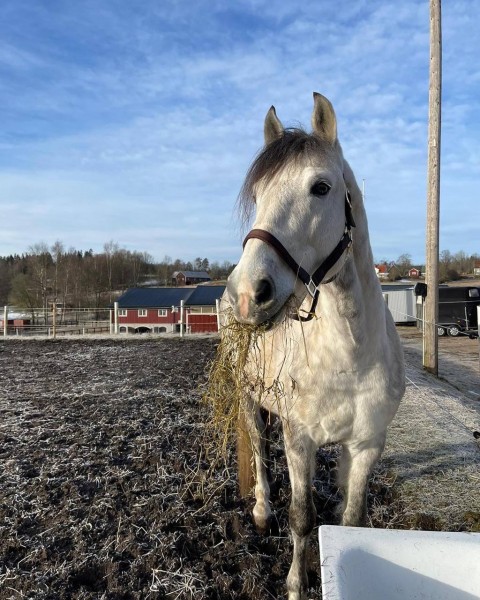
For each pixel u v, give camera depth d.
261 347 2.54
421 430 4.79
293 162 1.80
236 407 2.37
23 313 40.00
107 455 4.05
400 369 2.36
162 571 2.49
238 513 3.05
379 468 3.85
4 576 2.47
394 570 1.43
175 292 33.84
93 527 2.91
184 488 3.42
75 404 5.80
